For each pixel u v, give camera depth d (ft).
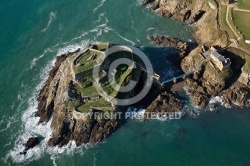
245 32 437.17
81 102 383.86
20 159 366.63
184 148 363.56
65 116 381.19
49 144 373.40
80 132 374.02
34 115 403.54
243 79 408.46
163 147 366.02
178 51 451.53
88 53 411.13
